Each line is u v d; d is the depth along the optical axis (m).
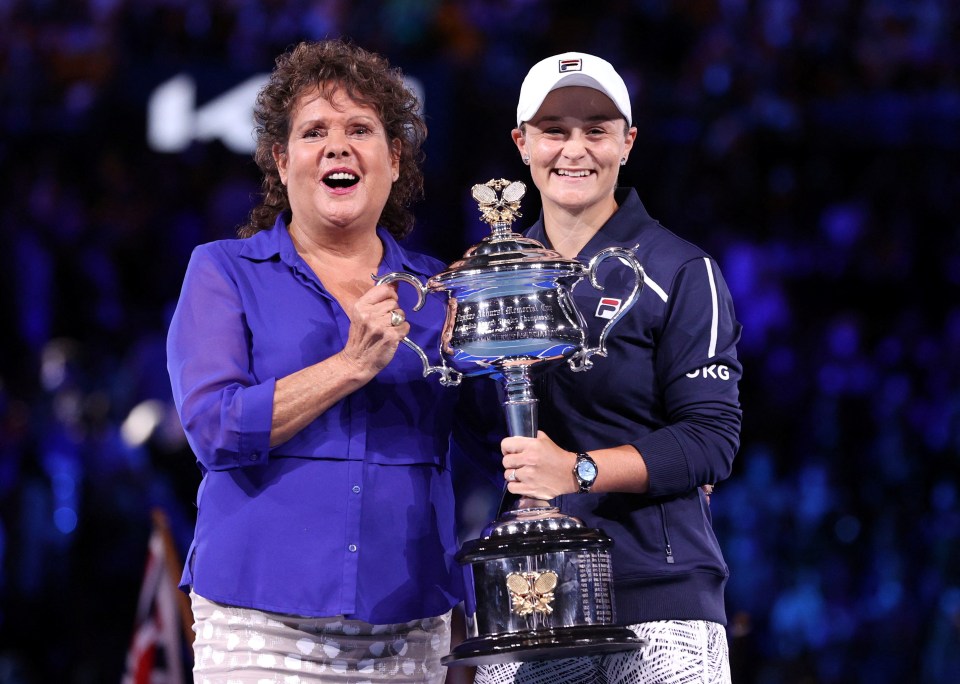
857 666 13.72
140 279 17.73
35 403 14.49
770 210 18.39
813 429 16.17
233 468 5.02
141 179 18.06
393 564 5.07
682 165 18.33
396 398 5.20
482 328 4.96
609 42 19.47
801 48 19.27
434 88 17.83
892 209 18.64
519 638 4.79
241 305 5.19
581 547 4.88
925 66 19.14
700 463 5.14
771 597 14.16
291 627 4.97
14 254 17.12
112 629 12.26
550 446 4.97
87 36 18.48
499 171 17.81
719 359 5.30
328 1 18.89
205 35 18.64
